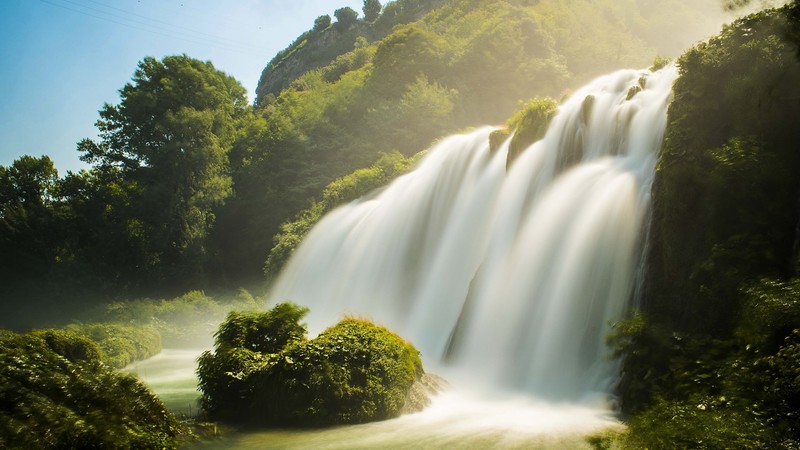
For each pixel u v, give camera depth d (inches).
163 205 2407.7
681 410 370.6
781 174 492.7
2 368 367.2
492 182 981.2
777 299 390.9
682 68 594.6
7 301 2153.1
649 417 386.0
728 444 311.6
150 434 391.9
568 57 2598.4
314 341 515.5
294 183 2305.6
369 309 1072.8
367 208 1369.3
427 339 856.3
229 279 2453.2
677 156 546.0
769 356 365.7
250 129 2783.0
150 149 2477.9
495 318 708.7
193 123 2439.7
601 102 804.0
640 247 581.6
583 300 613.6
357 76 2876.5
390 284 1099.3
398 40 2576.3
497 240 842.2
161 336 1422.2
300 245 1544.0
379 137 2197.3
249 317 583.2
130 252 2354.8
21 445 319.0
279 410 484.1
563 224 696.4
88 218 2410.2
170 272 2356.1
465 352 715.4
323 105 2615.7
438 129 2110.0
